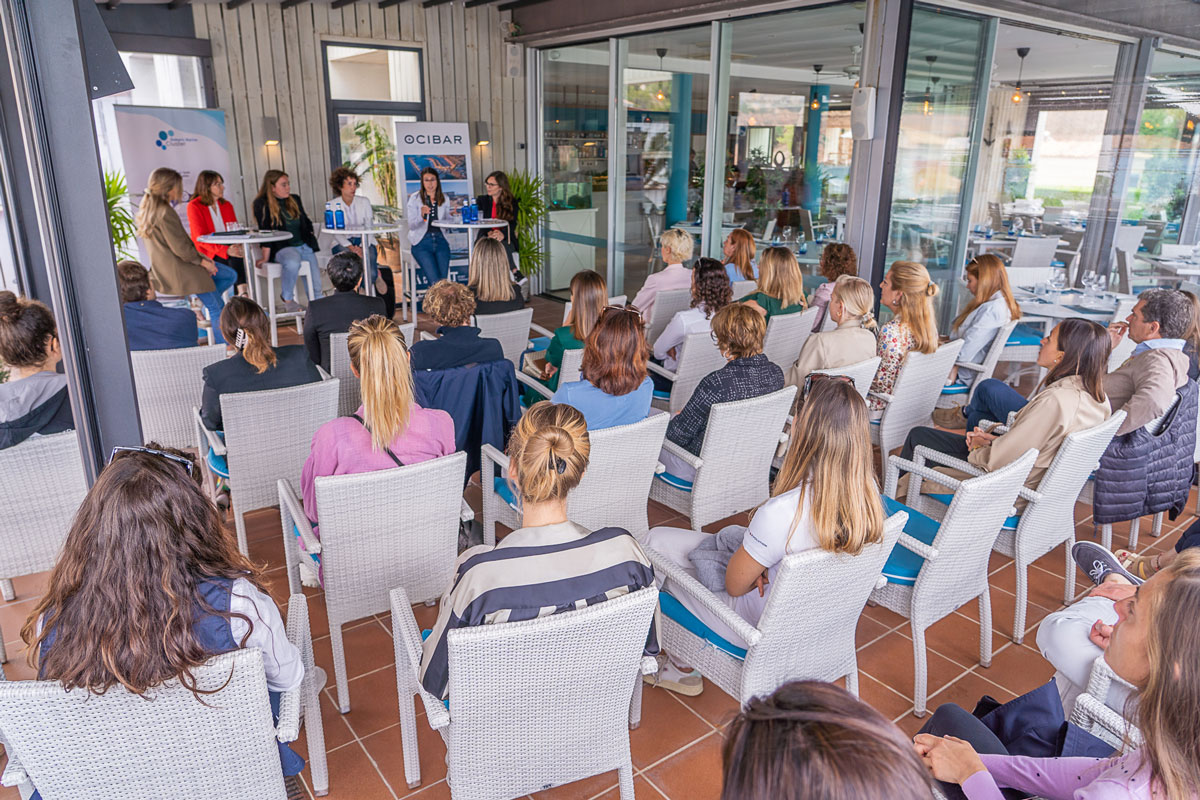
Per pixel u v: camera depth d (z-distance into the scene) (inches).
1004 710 63.2
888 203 226.7
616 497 104.3
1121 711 60.4
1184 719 41.2
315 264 285.4
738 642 79.6
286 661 59.7
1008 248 251.3
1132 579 77.3
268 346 121.6
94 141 72.1
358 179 287.0
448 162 326.0
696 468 110.4
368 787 83.9
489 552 60.8
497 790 64.9
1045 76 236.4
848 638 83.5
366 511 83.8
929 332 142.9
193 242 262.4
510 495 112.1
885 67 216.1
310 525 91.5
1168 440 118.5
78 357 75.8
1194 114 253.1
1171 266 263.7
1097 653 69.3
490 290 174.1
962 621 116.3
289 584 112.2
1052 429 103.9
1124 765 46.7
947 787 54.7
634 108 306.2
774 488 76.8
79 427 77.7
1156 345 123.8
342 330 156.9
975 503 86.7
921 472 108.6
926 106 224.5
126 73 75.4
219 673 51.0
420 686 66.2
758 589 80.3
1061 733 60.9
